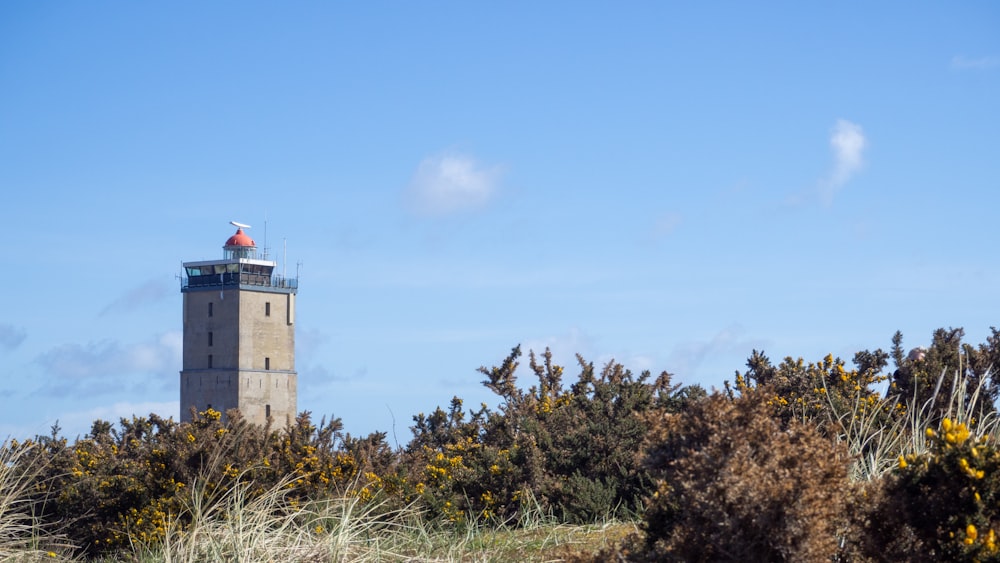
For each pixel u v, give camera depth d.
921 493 11.88
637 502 21.12
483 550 18.92
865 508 12.08
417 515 21.86
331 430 28.58
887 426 20.16
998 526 11.23
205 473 25.34
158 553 21.00
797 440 12.24
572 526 20.59
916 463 12.05
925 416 21.94
